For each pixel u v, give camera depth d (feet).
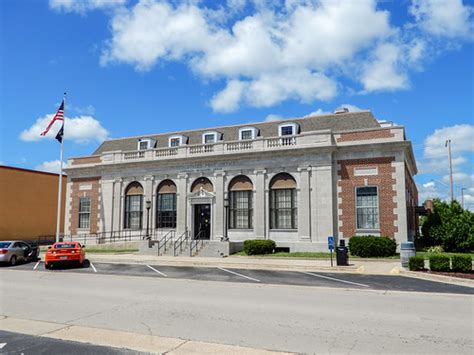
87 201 113.70
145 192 104.83
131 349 22.11
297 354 21.22
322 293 41.98
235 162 95.14
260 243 82.69
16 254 77.66
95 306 34.81
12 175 134.92
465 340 23.84
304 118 100.42
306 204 86.43
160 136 117.19
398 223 79.61
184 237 96.89
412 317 30.04
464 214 88.22
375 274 57.31
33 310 33.17
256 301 37.04
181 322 28.50
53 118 99.45
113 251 96.68
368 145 82.94
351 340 23.84
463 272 54.49
